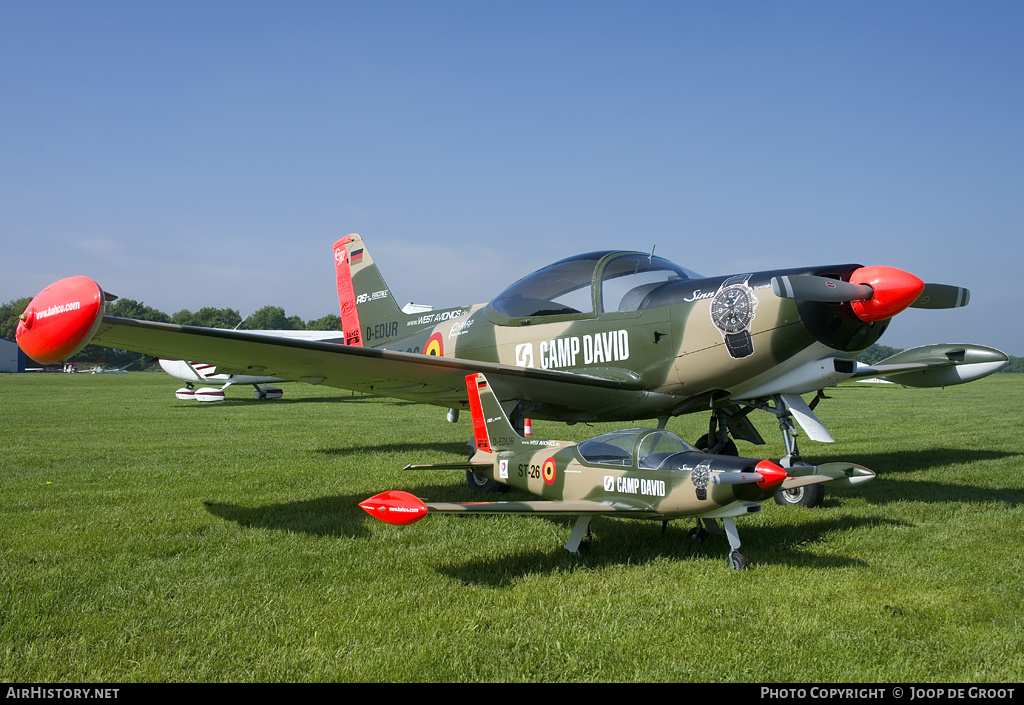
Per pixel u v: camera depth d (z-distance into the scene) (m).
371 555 5.92
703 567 5.52
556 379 8.09
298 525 6.98
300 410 24.44
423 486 9.43
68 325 5.35
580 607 4.62
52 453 12.61
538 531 6.76
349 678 3.64
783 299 7.49
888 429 17.42
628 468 5.82
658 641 4.07
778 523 7.09
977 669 3.70
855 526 6.93
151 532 6.65
